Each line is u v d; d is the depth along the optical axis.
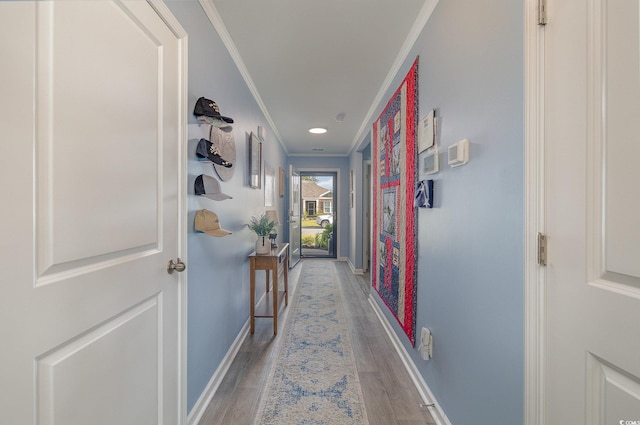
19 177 0.62
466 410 1.27
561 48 0.81
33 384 0.65
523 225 0.92
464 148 1.27
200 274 1.58
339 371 1.97
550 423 0.85
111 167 0.87
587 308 0.74
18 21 0.61
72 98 0.73
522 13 0.91
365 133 3.95
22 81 0.62
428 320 1.70
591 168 0.73
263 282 3.37
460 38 1.33
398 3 1.66
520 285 0.93
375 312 3.12
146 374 1.07
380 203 2.96
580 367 0.76
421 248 1.83
